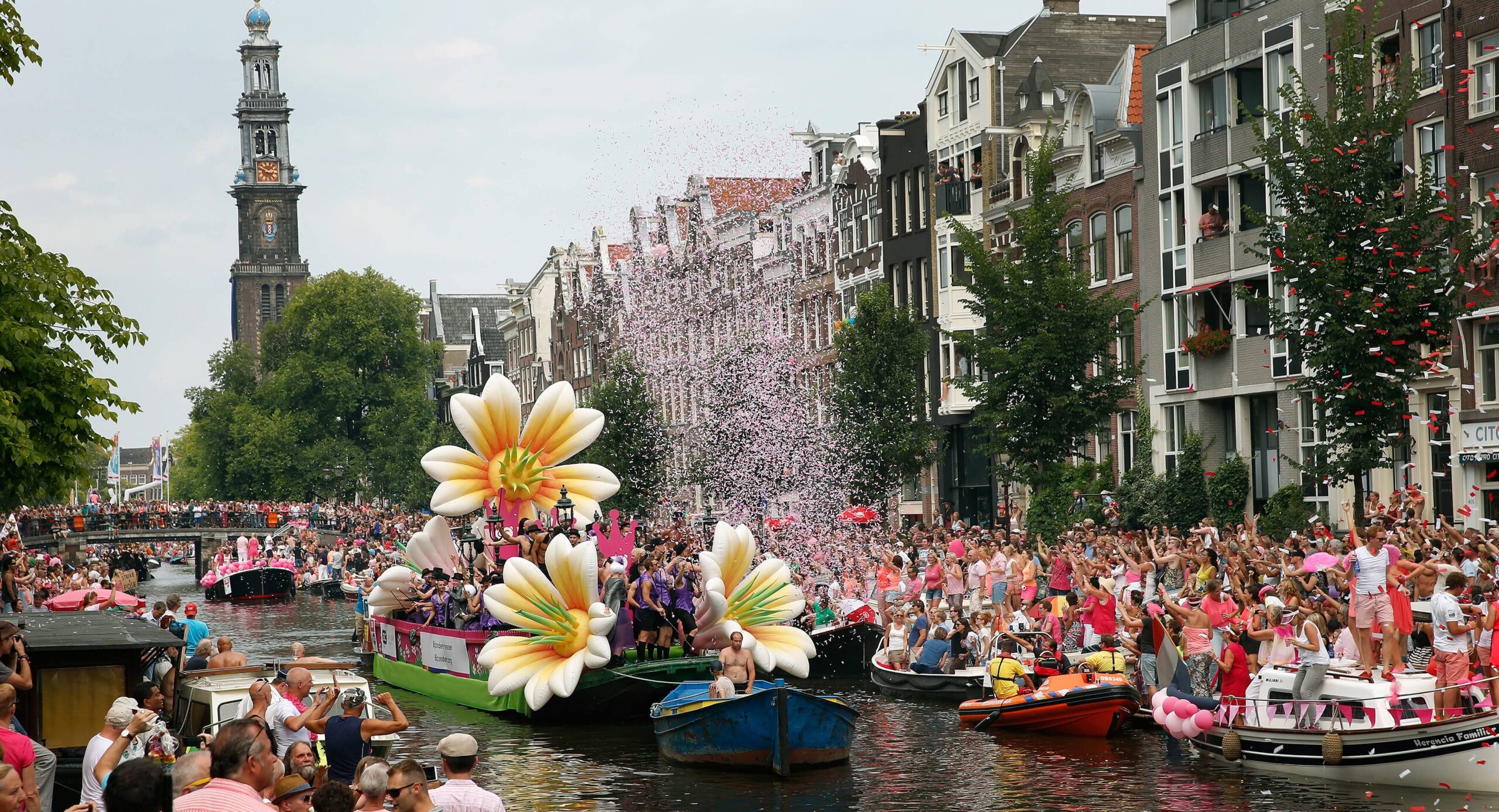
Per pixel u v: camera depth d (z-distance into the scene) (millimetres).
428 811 12047
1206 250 43281
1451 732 19453
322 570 78125
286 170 187750
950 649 30031
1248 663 23359
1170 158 45000
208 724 20156
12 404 21453
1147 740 24625
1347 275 30000
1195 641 23094
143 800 8977
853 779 22766
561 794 22484
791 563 46719
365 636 42719
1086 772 22375
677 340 70188
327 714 18078
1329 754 20625
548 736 27797
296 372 114938
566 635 27953
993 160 54812
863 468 49500
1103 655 25828
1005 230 53250
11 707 12961
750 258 68125
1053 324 39531
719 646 29094
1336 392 30359
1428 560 21766
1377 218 29969
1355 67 31281
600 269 90062
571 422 33594
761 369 56781
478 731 28531
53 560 48656
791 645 28766
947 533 39812
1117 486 45906
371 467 115125
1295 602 22984
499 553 32219
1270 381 40875
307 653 45969
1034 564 31000
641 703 28797
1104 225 48750
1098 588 26734
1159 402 45781
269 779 11102
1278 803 19703
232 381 126250
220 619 61688
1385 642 21641
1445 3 35562
